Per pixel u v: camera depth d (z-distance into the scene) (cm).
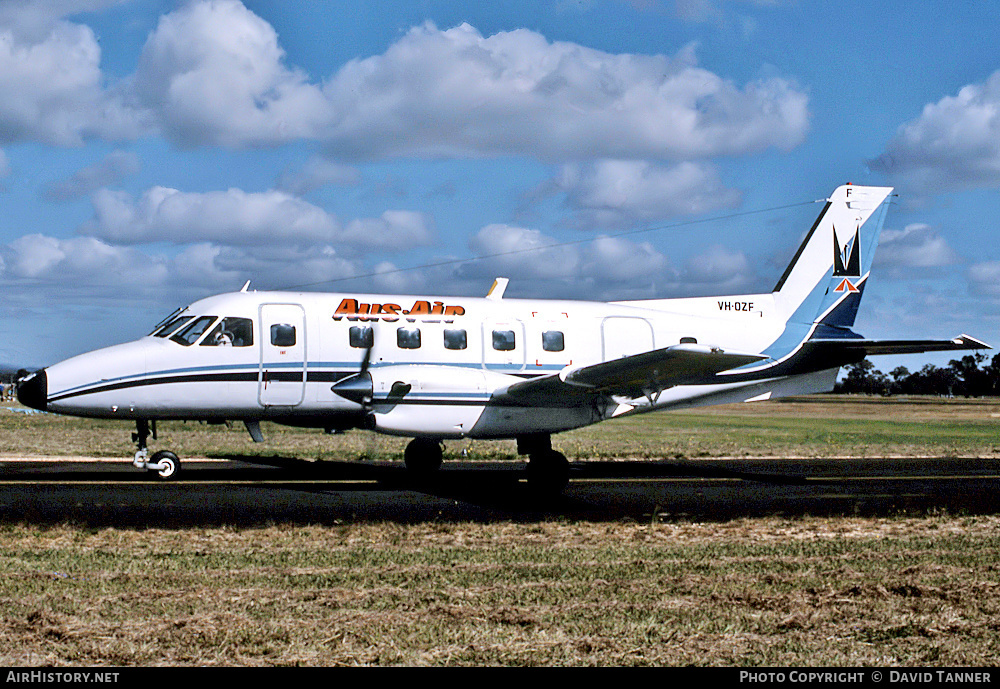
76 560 962
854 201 2128
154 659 660
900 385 15975
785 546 1122
